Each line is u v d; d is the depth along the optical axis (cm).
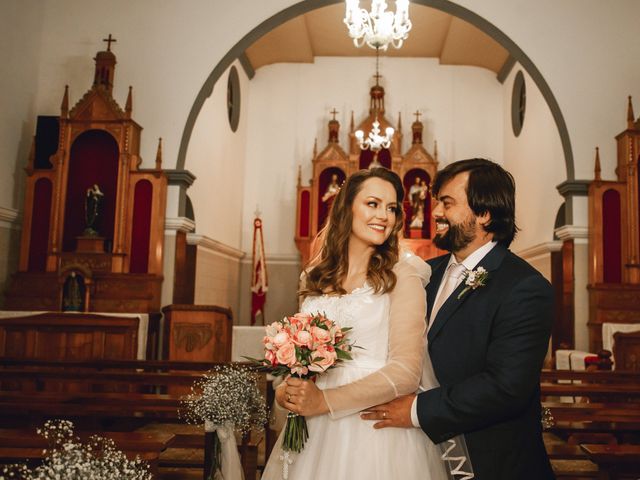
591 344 704
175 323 627
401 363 173
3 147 712
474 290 189
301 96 1259
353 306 191
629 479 284
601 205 723
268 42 1172
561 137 771
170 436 242
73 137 730
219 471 301
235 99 1182
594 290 707
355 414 184
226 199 1107
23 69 749
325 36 1177
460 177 196
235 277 1177
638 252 709
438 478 186
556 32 769
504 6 774
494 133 1237
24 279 693
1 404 310
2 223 709
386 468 176
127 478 174
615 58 762
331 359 168
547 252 909
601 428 371
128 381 399
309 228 1152
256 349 656
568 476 406
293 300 1205
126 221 712
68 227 731
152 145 751
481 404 168
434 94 1247
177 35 772
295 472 185
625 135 725
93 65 780
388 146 1056
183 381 397
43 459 212
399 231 204
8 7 714
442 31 1137
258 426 327
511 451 178
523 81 1109
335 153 1161
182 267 752
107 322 599
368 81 1253
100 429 350
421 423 172
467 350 185
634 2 768
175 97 761
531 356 173
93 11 784
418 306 185
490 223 192
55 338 602
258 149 1252
